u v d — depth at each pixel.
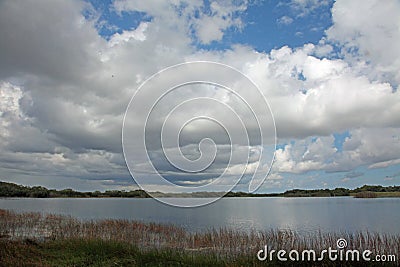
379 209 68.75
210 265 14.42
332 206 82.19
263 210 68.00
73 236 19.81
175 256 15.58
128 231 22.80
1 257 13.99
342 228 35.47
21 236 21.97
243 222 41.97
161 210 66.00
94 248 16.48
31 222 29.22
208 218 47.09
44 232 24.69
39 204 82.81
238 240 18.55
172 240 20.56
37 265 13.30
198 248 18.39
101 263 14.59
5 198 100.12
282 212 61.88
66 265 14.09
